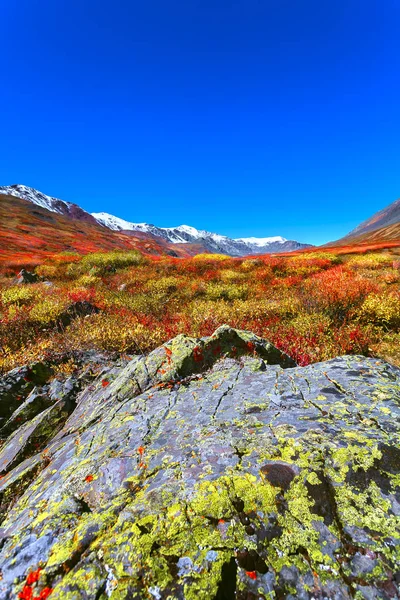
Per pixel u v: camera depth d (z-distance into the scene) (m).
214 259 33.34
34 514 2.60
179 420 3.65
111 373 6.68
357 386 3.78
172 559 1.87
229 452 2.72
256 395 3.98
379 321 10.75
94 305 14.44
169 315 13.09
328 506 2.11
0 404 6.20
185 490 2.33
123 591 1.74
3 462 4.55
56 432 4.91
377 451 2.46
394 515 2.02
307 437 2.75
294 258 32.97
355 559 1.82
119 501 2.39
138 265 30.11
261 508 2.11
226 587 1.74
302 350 8.45
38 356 8.02
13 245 72.00
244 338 6.04
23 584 1.88
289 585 1.74
